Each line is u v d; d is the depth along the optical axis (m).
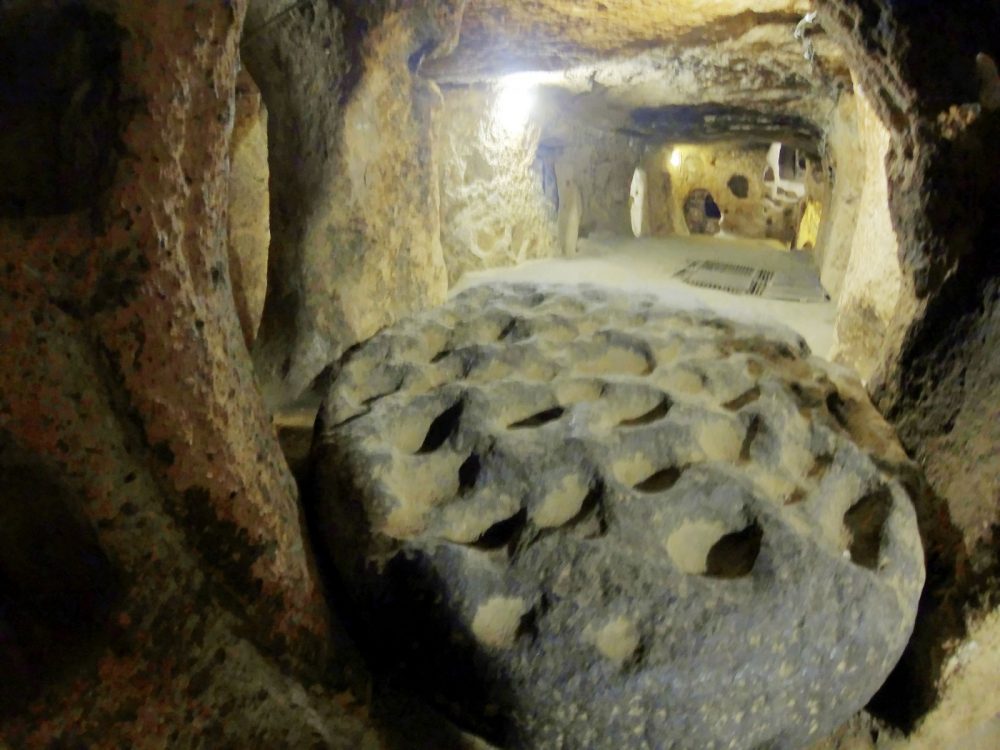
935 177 0.96
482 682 0.72
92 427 0.61
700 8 1.55
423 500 0.92
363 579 0.83
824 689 0.75
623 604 0.73
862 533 0.90
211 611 0.72
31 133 0.58
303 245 1.47
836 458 0.97
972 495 0.91
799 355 1.33
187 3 0.60
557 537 0.80
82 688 0.63
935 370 1.03
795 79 2.21
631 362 1.22
